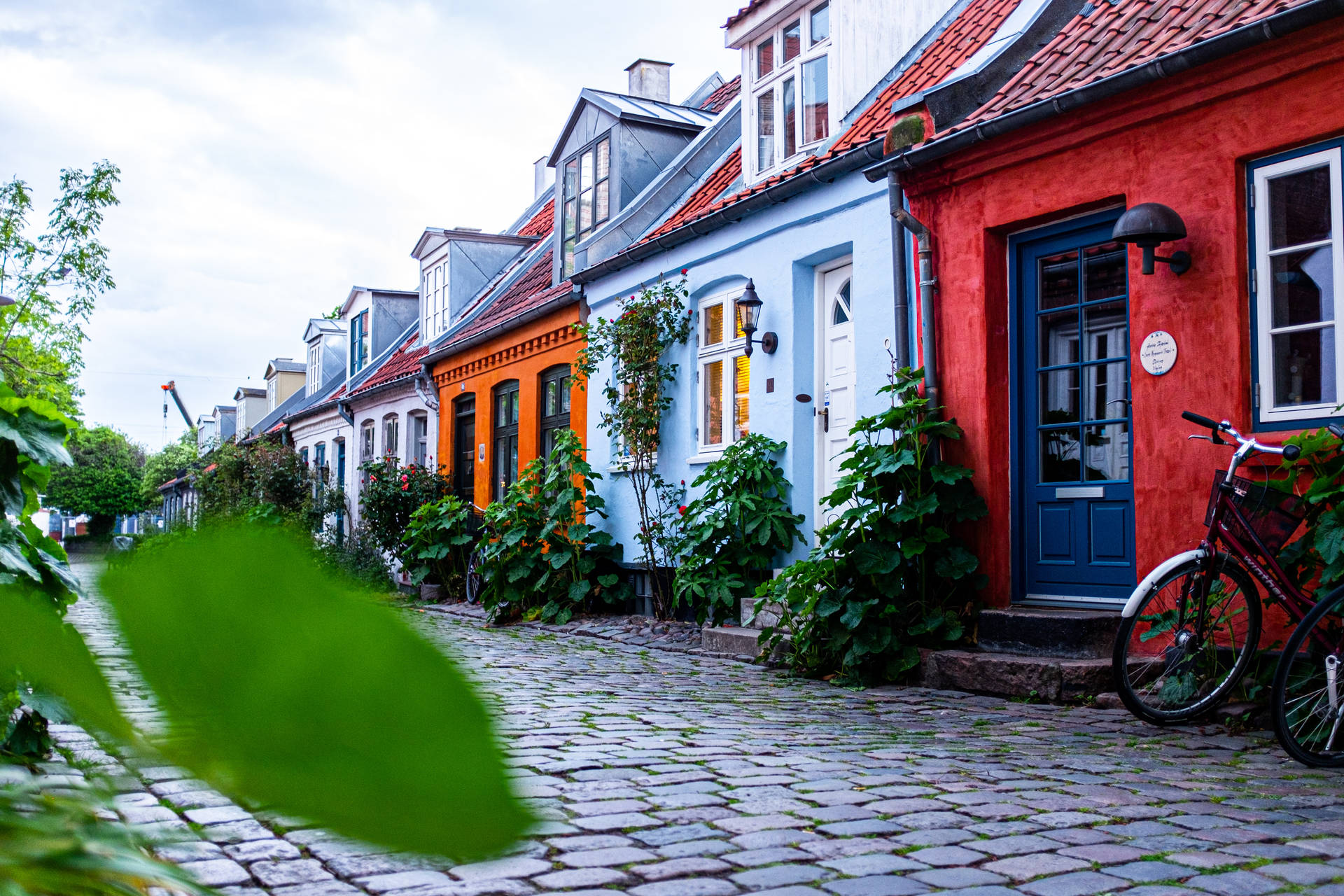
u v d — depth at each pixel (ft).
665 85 57.77
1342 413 16.98
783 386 29.35
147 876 0.68
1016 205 22.08
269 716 0.54
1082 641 19.63
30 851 0.64
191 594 0.53
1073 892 8.91
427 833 0.53
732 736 15.72
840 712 18.28
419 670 0.54
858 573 22.35
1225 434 17.44
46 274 43.70
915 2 31.32
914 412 23.16
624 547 36.58
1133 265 19.83
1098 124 20.35
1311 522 16.52
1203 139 18.78
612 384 37.70
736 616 29.25
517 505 37.45
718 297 32.71
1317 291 17.54
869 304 26.04
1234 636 16.76
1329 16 16.48
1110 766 13.92
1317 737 14.03
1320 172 17.53
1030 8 26.30
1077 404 21.81
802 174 27.32
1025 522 22.45
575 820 10.77
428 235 63.21
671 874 9.22
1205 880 9.24
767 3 32.76
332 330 92.48
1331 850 10.16
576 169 46.26
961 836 10.52
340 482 73.36
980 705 19.01
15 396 9.77
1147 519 19.48
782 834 10.53
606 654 26.76
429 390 56.85
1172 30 20.30
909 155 23.39
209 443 80.38
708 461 32.37
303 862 9.04
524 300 49.62
